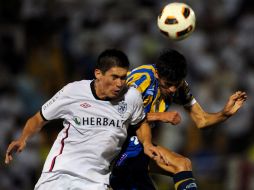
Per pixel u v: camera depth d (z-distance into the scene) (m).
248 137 50.03
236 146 49.38
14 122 44.97
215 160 47.19
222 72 53.50
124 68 22.62
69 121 23.41
